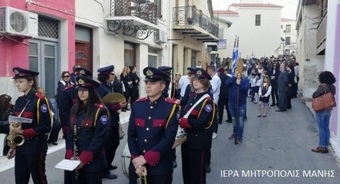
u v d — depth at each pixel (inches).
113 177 247.8
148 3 593.3
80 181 171.8
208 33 964.6
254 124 484.1
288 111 611.8
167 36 793.6
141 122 158.9
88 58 511.2
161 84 158.7
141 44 659.4
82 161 164.2
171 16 823.1
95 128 168.7
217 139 387.2
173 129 155.5
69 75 358.0
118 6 538.0
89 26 498.0
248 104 716.0
